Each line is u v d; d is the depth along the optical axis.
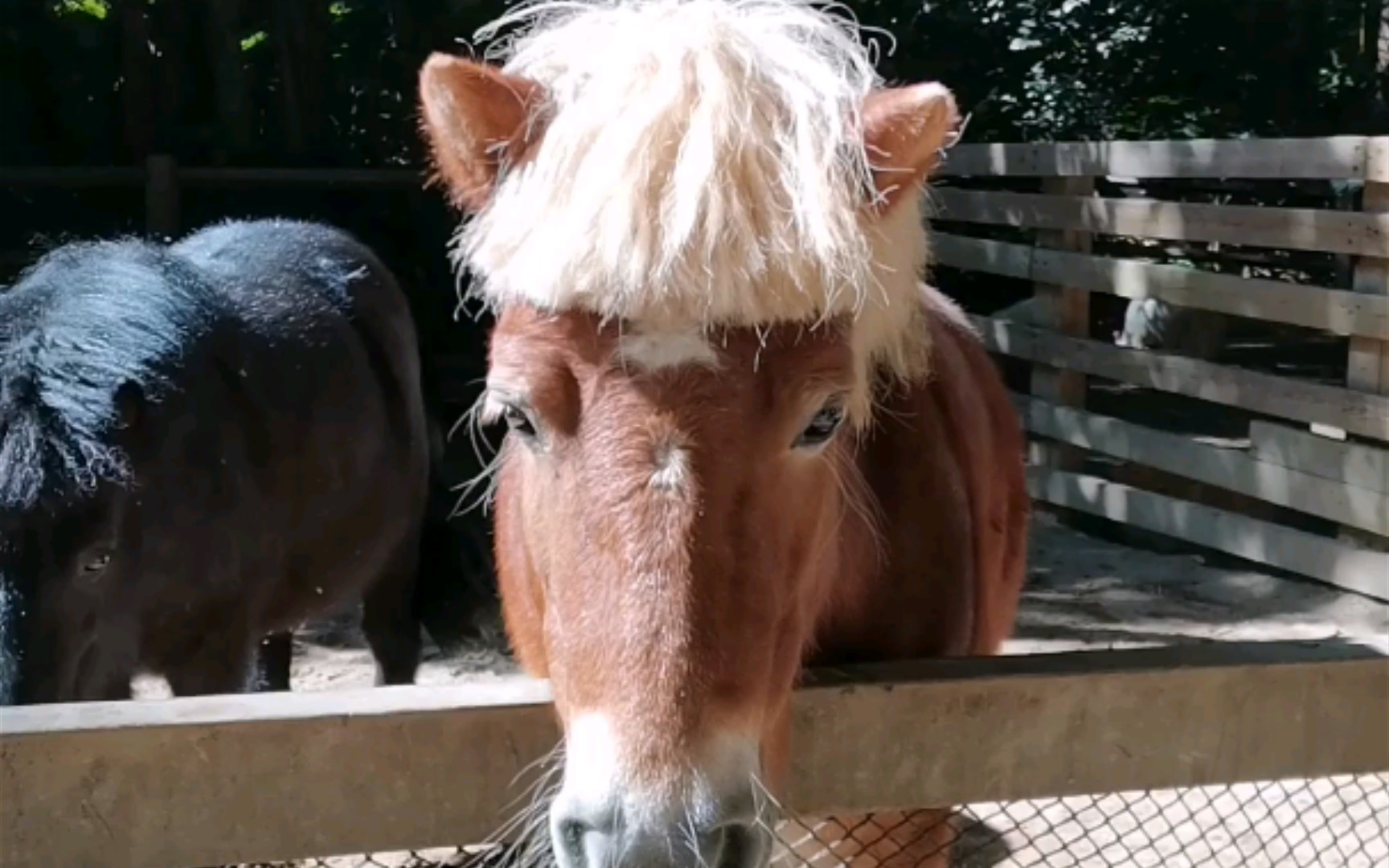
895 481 2.19
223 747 1.61
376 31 10.21
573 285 1.53
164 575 3.26
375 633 4.52
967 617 2.29
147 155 9.34
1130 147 6.96
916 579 2.20
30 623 2.85
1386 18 11.45
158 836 1.61
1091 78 11.24
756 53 1.62
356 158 9.89
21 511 2.87
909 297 1.90
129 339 3.20
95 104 9.64
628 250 1.50
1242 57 11.23
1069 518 7.39
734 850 1.56
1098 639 5.44
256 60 10.04
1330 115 11.45
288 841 1.65
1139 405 9.59
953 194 8.35
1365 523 5.82
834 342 1.63
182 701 1.65
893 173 1.68
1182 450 6.75
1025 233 9.80
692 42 1.59
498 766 1.70
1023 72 11.18
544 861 1.79
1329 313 5.89
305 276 4.14
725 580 1.55
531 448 1.70
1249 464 6.38
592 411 1.58
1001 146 7.97
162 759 1.60
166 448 3.20
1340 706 1.89
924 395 2.31
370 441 4.09
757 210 1.52
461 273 1.83
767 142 1.55
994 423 2.86
